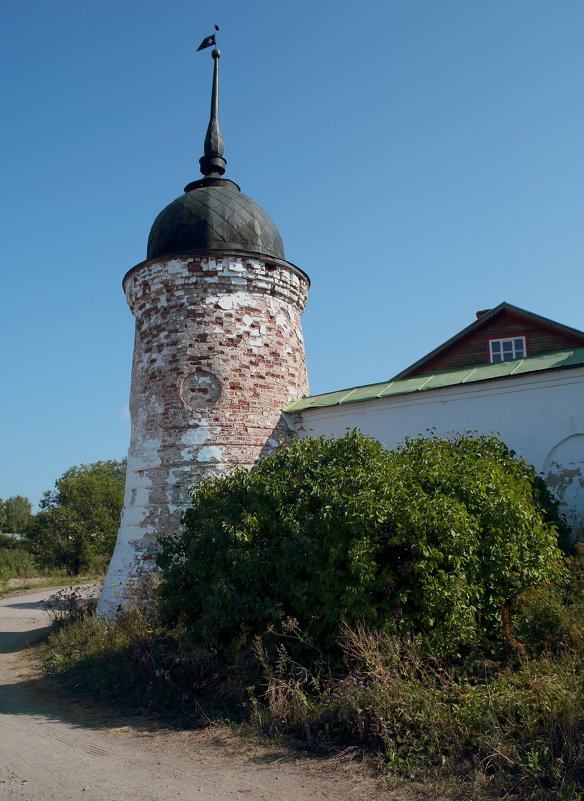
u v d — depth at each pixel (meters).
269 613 8.13
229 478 9.70
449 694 6.68
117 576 13.24
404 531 7.64
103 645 11.43
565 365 11.16
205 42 16.77
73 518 43.16
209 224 14.39
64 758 6.79
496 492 8.41
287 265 14.80
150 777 6.11
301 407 14.13
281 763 6.38
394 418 13.05
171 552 9.88
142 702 8.84
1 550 52.75
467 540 7.65
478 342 17.06
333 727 6.96
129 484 13.95
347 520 7.83
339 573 7.72
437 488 8.35
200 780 5.99
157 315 14.16
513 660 7.24
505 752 5.71
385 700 6.58
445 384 12.43
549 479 11.10
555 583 8.34
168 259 14.06
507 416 11.73
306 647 7.96
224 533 8.77
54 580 41.31
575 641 6.98
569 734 5.62
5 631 19.06
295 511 8.41
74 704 9.29
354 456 9.05
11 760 6.78
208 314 13.84
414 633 7.63
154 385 13.81
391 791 5.57
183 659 8.62
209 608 8.56
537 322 16.42
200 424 13.32
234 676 8.26
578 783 5.23
